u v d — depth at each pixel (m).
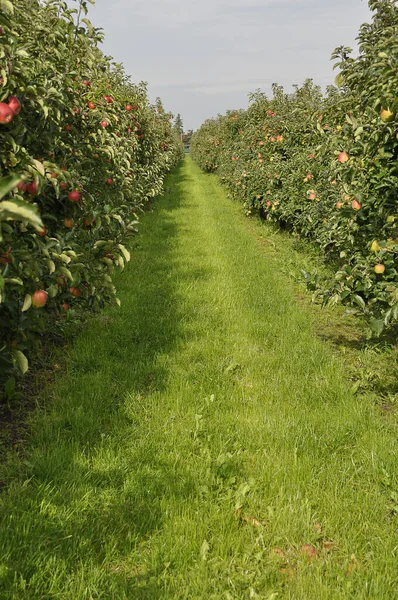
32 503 2.44
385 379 4.11
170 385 3.78
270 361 4.34
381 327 3.56
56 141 3.67
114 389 3.69
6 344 2.90
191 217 11.80
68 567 2.13
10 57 2.61
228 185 16.89
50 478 2.69
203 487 2.67
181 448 3.04
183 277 6.74
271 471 2.84
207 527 2.42
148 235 9.32
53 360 4.11
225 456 2.93
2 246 2.50
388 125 3.35
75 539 2.26
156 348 4.47
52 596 2.00
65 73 3.66
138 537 2.35
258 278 6.95
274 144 11.26
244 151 14.41
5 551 2.14
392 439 3.21
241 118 21.20
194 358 4.34
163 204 13.70
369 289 3.90
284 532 2.42
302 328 5.21
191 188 19.62
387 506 2.65
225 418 3.39
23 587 1.99
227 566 2.23
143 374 3.94
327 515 2.56
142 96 12.09
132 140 9.53
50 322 4.25
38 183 2.61
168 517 2.47
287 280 7.20
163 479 2.73
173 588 2.09
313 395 3.77
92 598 2.01
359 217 4.11
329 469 2.89
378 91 3.22
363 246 4.34
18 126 2.63
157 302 5.65
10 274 2.60
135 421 3.32
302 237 9.45
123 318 5.09
